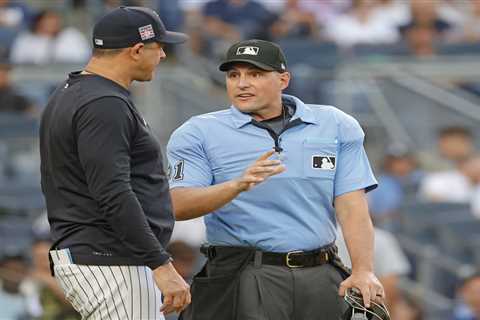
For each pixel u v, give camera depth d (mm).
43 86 45062
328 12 52594
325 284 18984
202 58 48062
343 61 48375
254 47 18953
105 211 17281
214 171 19203
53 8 49500
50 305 30594
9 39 47344
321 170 19094
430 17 51438
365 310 18516
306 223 18938
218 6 50281
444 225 42250
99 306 17703
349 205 19219
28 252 38438
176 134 19406
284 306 18766
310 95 46750
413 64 48375
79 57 46844
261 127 19141
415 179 44031
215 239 19203
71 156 17625
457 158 46188
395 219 41688
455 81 48500
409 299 38125
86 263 17625
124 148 17359
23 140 43750
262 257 18859
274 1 52562
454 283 39625
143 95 44250
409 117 47281
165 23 49344
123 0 49156
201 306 19094
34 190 42406
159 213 17906
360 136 19469
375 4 52125
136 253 17297
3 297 31312
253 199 18906
